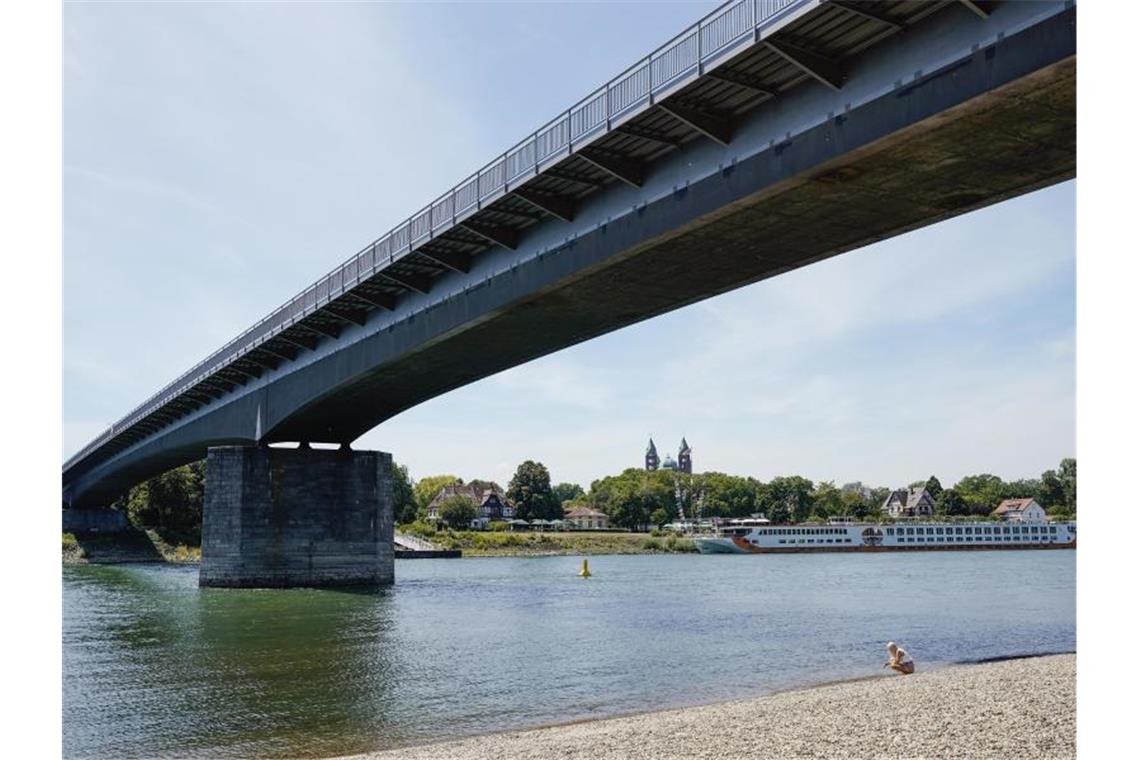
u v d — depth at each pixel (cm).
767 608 5509
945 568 10862
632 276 3931
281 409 6594
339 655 3472
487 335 4881
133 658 3391
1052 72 2255
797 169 2895
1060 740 1692
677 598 6259
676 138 3338
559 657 3444
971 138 2631
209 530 6675
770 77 2906
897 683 2627
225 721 2347
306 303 5700
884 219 3281
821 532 16075
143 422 9269
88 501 13825
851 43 2683
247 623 4522
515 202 3950
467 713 2438
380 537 6881
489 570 10506
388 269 4806
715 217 3253
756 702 2400
